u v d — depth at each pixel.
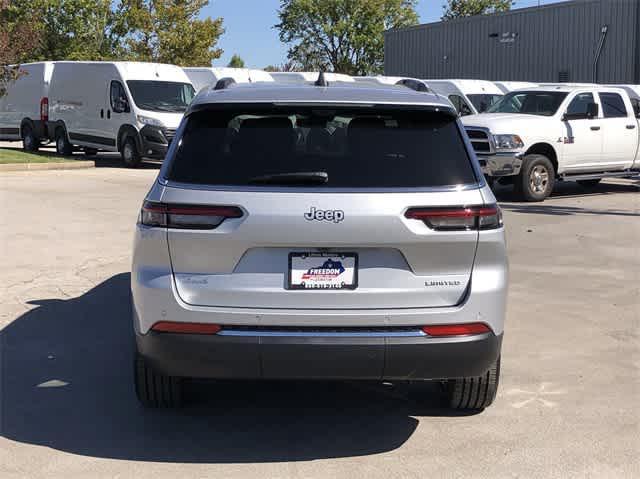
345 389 5.27
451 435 4.54
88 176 18.73
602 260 9.47
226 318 3.93
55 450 4.30
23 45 23.34
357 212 3.89
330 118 4.18
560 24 34.44
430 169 4.04
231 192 3.94
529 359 5.87
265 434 4.54
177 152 4.13
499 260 4.09
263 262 3.95
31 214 12.26
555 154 15.24
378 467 4.12
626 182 19.02
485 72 38.47
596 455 4.29
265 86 4.59
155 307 3.99
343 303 3.95
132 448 4.34
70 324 6.60
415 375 4.03
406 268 3.98
